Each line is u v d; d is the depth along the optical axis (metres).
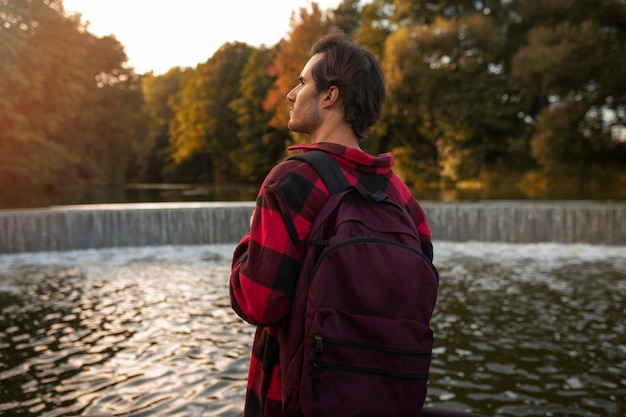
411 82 33.03
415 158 36.19
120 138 46.59
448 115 33.78
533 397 4.54
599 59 29.20
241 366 5.13
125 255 13.23
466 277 10.05
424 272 1.10
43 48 27.19
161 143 66.69
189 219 14.98
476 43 33.09
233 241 15.36
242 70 54.31
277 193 1.11
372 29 37.06
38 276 10.30
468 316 7.18
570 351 5.72
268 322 1.12
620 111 31.25
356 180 1.20
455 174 33.59
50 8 27.61
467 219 15.34
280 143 47.00
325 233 1.13
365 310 1.05
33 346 5.80
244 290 1.11
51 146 28.22
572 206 14.70
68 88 29.08
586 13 32.16
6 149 26.27
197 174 63.12
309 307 1.07
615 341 6.05
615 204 15.66
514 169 34.31
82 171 42.25
